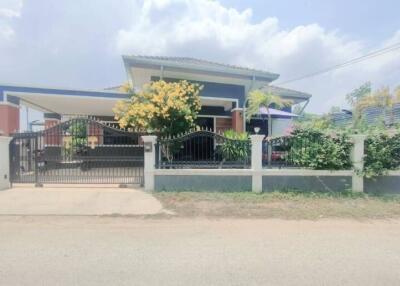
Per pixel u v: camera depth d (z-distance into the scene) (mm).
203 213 7648
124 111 12344
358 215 7547
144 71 14492
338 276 4125
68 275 4109
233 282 3926
